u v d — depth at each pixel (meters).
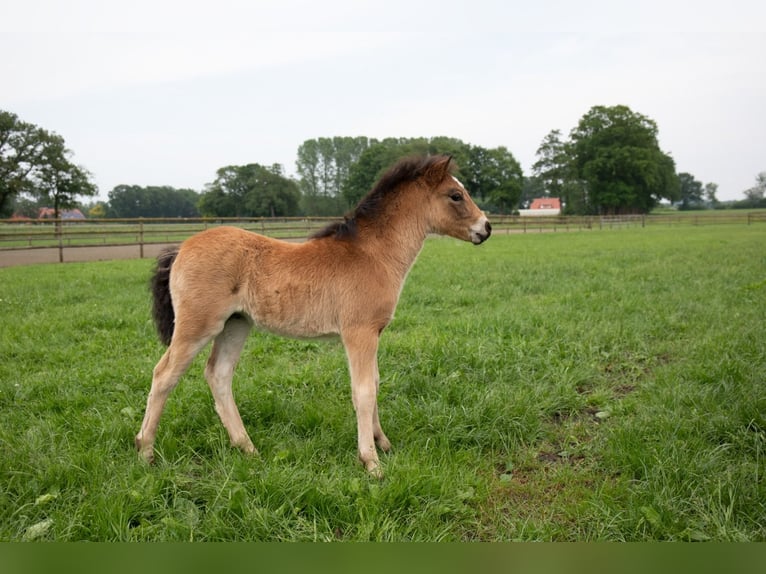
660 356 5.64
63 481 3.01
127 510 2.70
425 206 3.90
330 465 3.36
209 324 3.39
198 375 4.96
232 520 2.72
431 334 6.18
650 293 8.93
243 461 3.25
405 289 9.40
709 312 7.07
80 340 6.24
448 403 4.32
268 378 4.82
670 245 20.52
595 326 6.45
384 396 4.48
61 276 11.96
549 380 4.82
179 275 3.42
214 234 3.52
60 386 4.57
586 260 14.61
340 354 5.64
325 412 4.11
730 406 3.96
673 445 3.34
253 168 64.06
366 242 3.71
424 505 2.88
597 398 4.47
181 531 2.60
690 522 2.69
